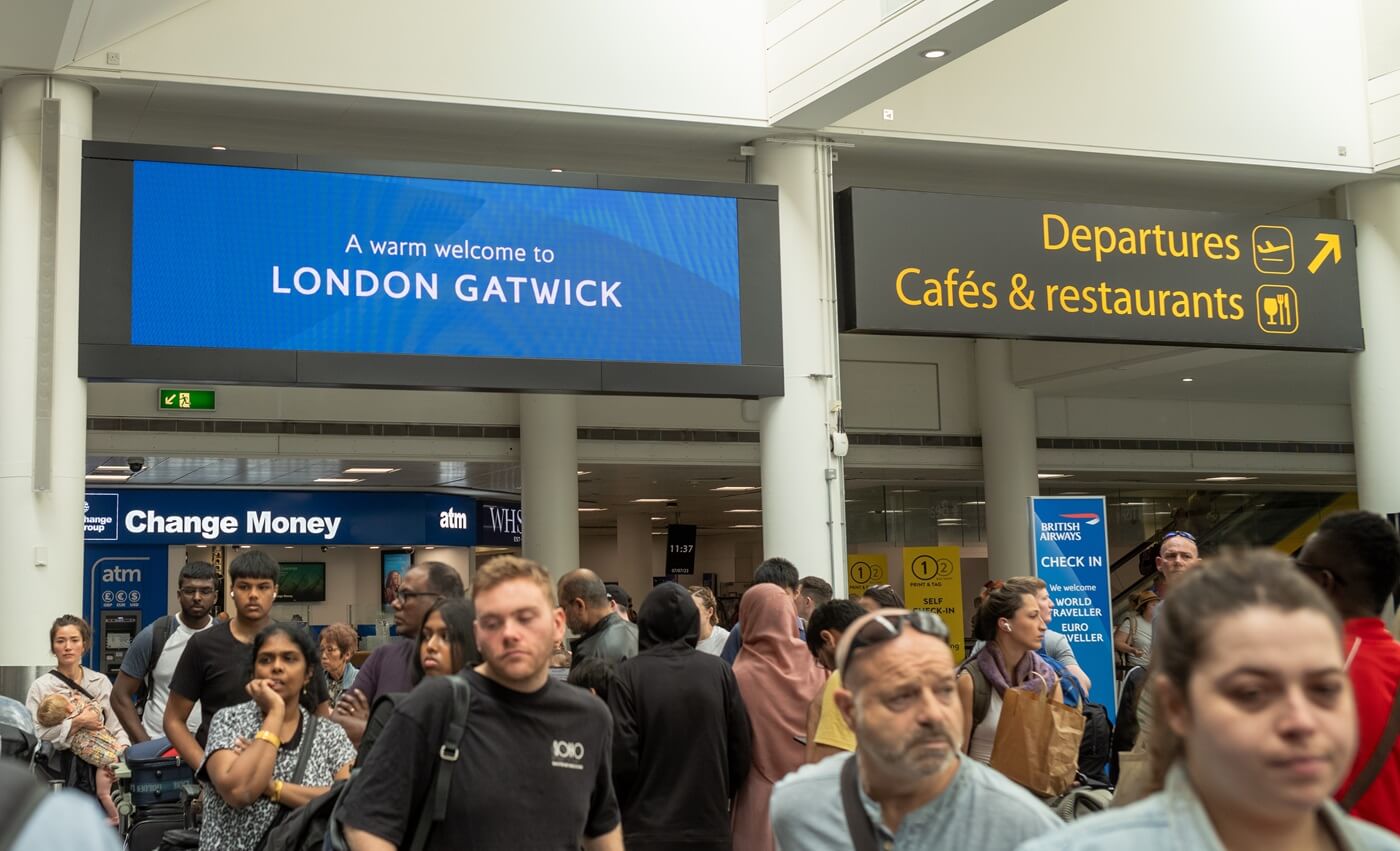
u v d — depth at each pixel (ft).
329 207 32.73
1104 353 52.60
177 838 16.06
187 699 17.08
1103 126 39.47
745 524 100.42
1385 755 8.81
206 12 32.63
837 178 42.45
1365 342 41.81
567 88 35.17
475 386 33.22
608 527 104.73
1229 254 38.99
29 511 30.73
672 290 34.99
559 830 10.57
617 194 34.86
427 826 10.29
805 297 36.73
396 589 16.19
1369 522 9.56
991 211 36.96
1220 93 40.73
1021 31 39.19
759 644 17.31
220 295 31.78
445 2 34.40
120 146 31.53
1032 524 37.45
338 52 33.45
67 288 31.42
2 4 27.58
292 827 12.05
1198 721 4.91
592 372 34.09
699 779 16.01
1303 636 4.80
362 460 50.52
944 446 57.82
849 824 8.04
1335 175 42.01
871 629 7.81
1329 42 42.19
